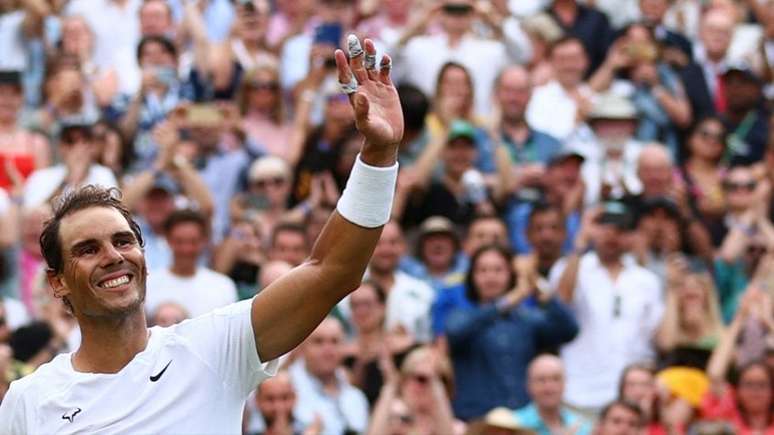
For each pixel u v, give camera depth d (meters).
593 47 37.78
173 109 31.39
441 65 34.81
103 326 11.82
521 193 31.45
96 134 30.39
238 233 28.53
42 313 25.77
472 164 31.45
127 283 11.79
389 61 11.80
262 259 28.58
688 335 28.05
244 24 35.25
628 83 36.44
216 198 31.03
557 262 29.00
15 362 24.45
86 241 11.76
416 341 26.09
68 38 35.28
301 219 29.61
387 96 11.82
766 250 31.64
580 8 38.16
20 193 29.14
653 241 30.06
